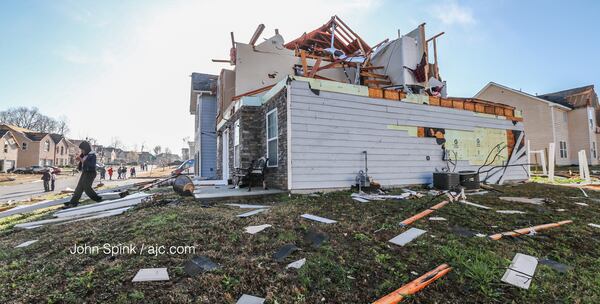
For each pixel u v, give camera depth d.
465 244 3.08
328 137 6.91
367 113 7.44
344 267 2.50
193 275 2.35
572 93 24.73
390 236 3.34
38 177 32.31
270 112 7.80
